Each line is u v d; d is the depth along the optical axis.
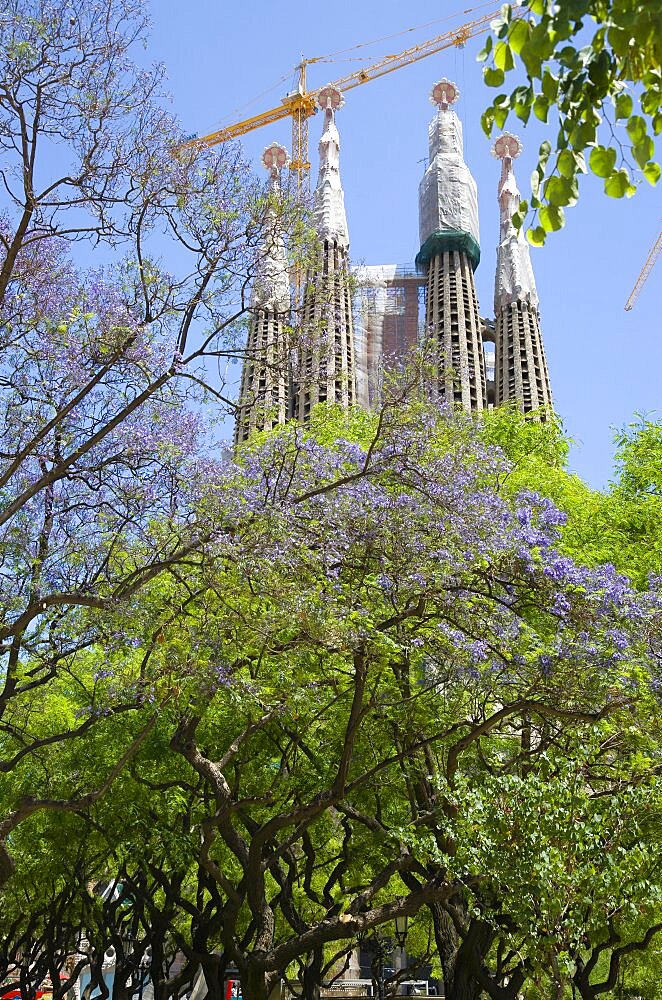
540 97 6.33
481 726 19.80
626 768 20.31
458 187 145.62
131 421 19.66
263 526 18.28
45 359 18.45
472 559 19.77
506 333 140.12
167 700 19.62
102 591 18.98
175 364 17.55
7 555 20.08
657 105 6.24
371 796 26.11
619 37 5.69
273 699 19.56
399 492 20.56
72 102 17.25
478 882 18.30
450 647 20.30
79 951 41.81
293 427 20.50
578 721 19.69
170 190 17.81
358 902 19.88
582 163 6.30
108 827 27.39
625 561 29.09
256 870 20.45
